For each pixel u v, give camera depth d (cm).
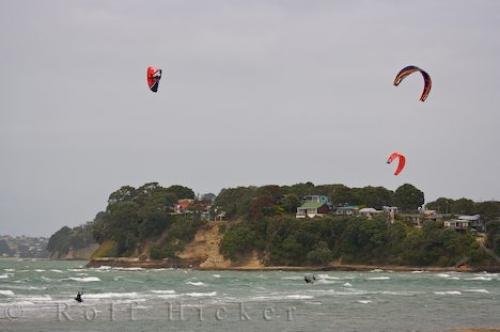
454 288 14250
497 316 9188
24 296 10438
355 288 13938
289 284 15000
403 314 9181
